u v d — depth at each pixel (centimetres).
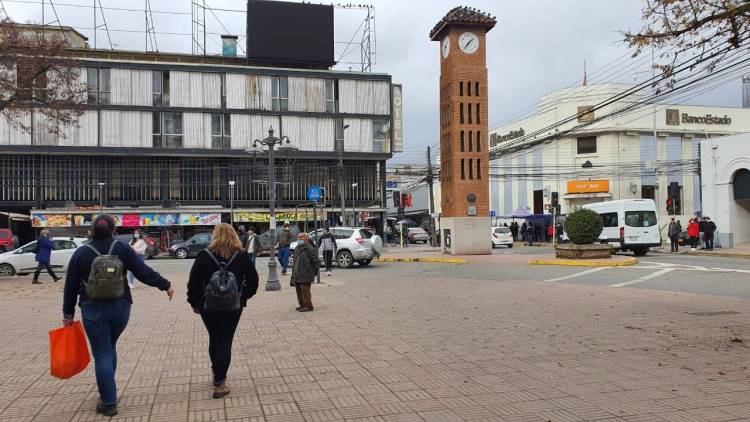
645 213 2652
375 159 4822
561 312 1041
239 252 577
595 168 4556
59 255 2302
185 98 4444
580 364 659
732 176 2941
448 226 2828
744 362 654
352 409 510
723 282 1473
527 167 4878
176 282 1842
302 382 602
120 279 499
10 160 4156
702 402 514
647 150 4534
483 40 2739
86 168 4281
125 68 4338
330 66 5006
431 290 1443
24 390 584
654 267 1911
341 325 946
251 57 4691
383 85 4888
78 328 512
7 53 1991
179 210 4122
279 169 4572
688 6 837
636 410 495
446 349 750
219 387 552
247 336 860
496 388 569
